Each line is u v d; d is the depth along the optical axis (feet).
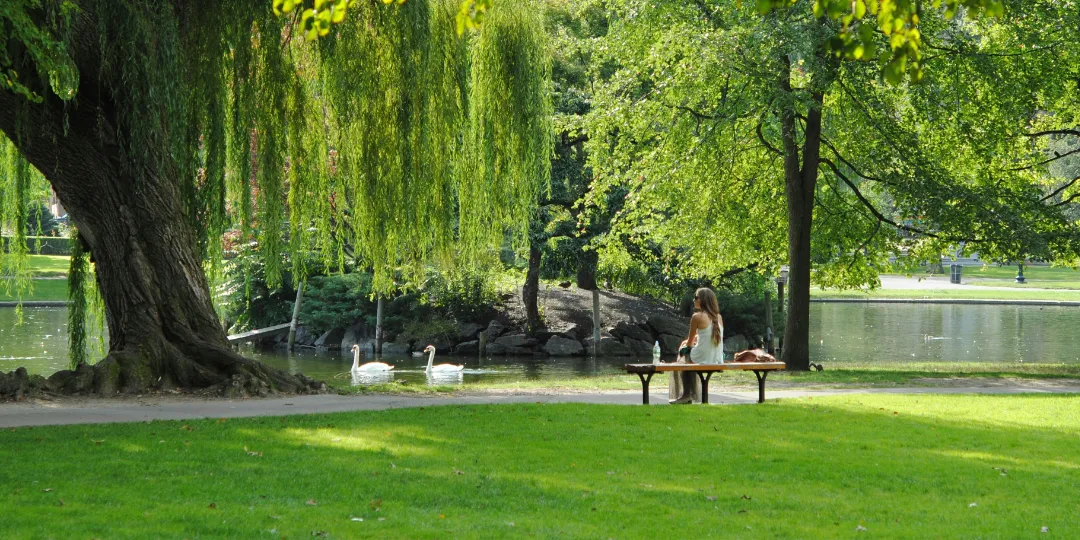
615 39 90.17
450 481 27.27
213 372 53.21
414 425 38.45
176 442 33.73
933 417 42.32
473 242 63.10
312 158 60.75
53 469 28.35
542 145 61.77
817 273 99.45
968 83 79.77
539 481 27.45
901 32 18.48
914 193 77.30
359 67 56.49
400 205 58.08
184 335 53.83
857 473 29.25
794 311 82.53
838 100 84.12
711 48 72.84
